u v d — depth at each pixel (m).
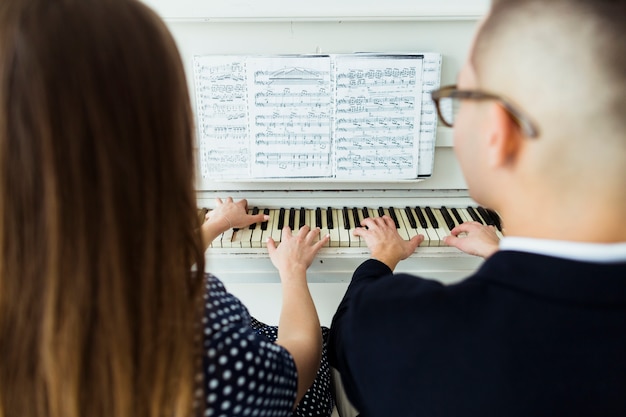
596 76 0.37
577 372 0.39
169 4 1.05
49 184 0.37
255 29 1.07
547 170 0.41
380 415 0.51
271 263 1.10
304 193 1.20
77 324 0.40
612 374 0.39
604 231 0.41
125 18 0.39
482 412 0.42
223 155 1.10
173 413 0.47
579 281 0.40
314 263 1.11
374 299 0.50
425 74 1.05
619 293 0.39
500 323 0.41
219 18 1.03
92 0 0.38
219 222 1.06
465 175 0.53
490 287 0.43
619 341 0.39
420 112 1.07
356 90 1.05
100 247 0.39
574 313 0.39
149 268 0.43
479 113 0.46
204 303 0.51
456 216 1.16
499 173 0.46
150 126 0.41
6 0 0.36
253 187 1.19
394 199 1.21
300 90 1.06
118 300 0.41
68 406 0.43
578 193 0.41
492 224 1.14
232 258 1.09
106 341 0.42
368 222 1.10
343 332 0.59
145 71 0.40
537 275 0.41
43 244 0.38
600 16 0.37
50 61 0.35
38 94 0.35
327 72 1.04
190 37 1.07
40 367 0.43
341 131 1.08
